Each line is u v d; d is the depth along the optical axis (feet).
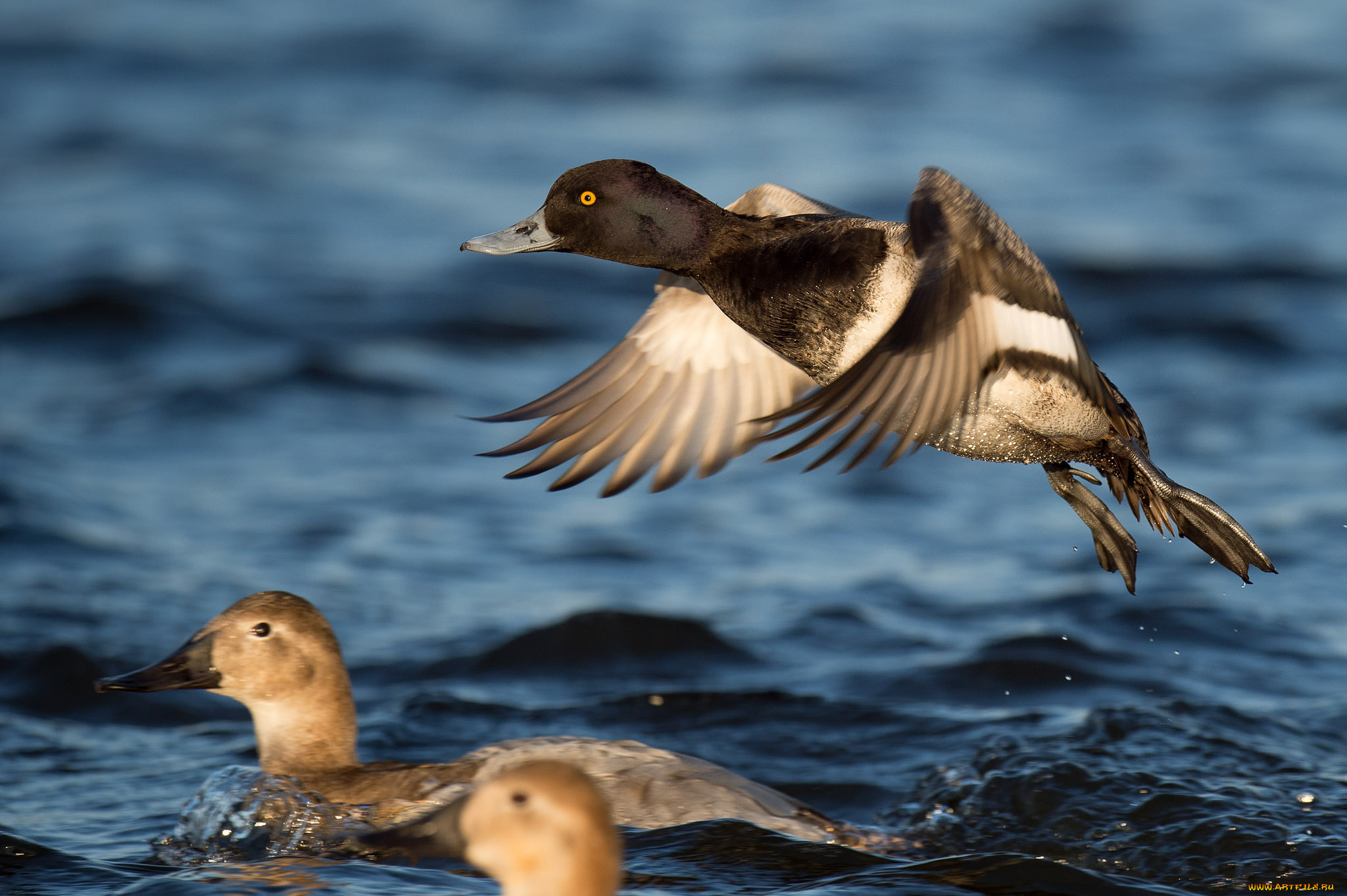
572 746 26.27
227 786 26.55
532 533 43.62
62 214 75.36
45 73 100.42
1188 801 26.53
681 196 24.64
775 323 24.20
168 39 108.99
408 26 114.42
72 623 35.96
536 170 82.58
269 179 81.71
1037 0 121.70
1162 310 62.39
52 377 54.95
